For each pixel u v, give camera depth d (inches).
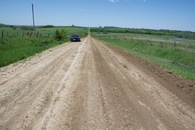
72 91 307.7
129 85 350.9
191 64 743.1
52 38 1635.1
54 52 787.4
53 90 309.9
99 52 838.5
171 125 210.2
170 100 284.8
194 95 314.7
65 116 223.3
